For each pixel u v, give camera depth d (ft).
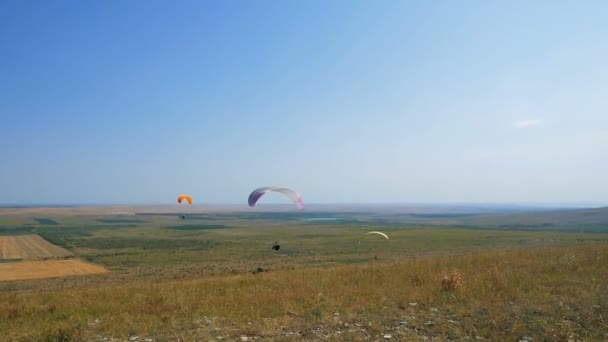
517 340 33.60
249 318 41.63
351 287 58.39
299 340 34.04
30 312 52.80
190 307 48.21
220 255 247.29
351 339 34.32
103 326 40.75
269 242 344.08
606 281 53.93
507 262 77.87
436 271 71.10
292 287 61.93
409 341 33.47
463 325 37.81
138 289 71.87
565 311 40.50
